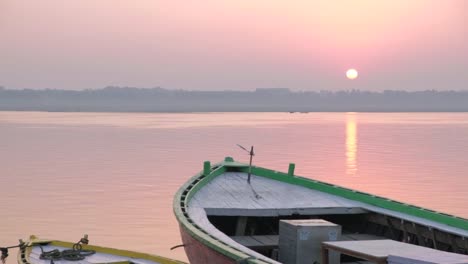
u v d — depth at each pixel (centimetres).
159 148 7475
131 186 4119
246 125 15100
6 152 6950
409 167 5522
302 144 8394
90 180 4431
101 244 2491
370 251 1027
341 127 14700
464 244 1409
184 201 1633
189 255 1508
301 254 1312
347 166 5522
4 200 3525
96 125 14612
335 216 1767
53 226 2814
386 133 11944
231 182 1944
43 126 13975
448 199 3656
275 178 1992
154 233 2702
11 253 2325
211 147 7606
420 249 1039
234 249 1230
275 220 1731
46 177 4619
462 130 13462
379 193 3891
